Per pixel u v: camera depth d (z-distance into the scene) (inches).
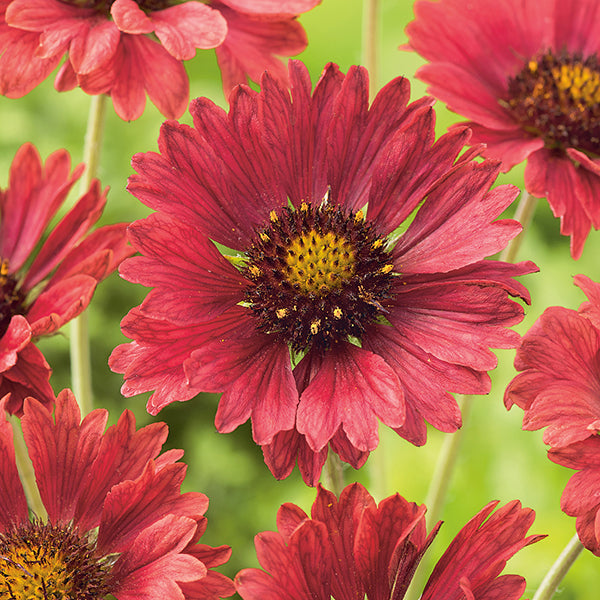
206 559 15.9
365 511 15.3
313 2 17.7
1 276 18.0
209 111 16.6
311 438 15.8
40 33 17.7
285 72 18.3
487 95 18.5
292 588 15.1
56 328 16.8
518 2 19.2
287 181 17.0
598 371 16.3
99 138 17.9
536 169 17.7
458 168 16.6
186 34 17.5
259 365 16.4
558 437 15.7
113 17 17.4
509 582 15.6
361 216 17.0
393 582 15.7
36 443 16.5
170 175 16.4
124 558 16.1
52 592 16.6
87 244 17.7
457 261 16.3
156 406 15.8
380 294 16.7
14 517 16.9
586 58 19.5
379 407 15.9
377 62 18.5
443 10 18.6
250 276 16.8
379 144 17.0
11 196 18.4
